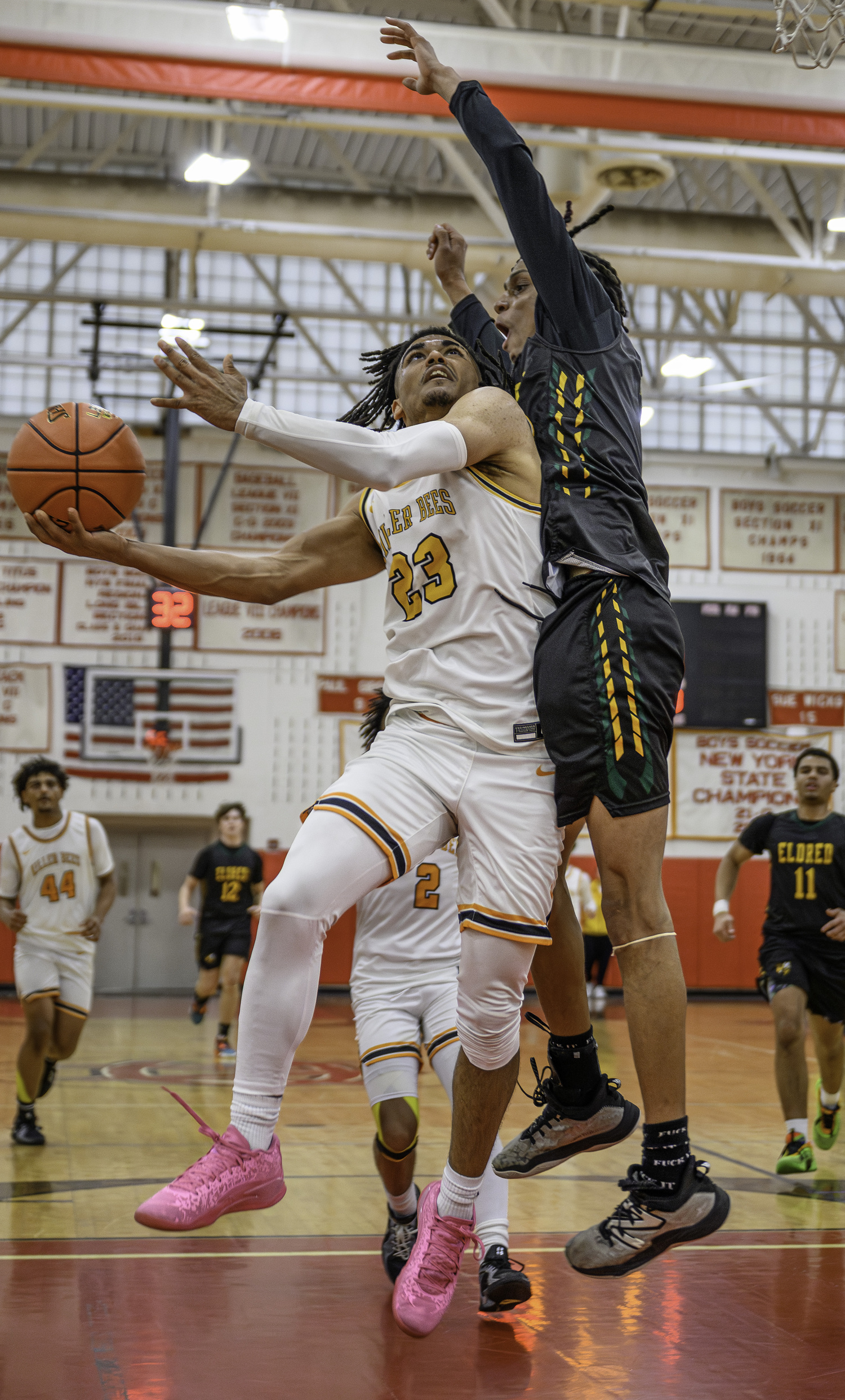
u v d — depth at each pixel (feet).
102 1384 9.65
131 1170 18.12
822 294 44.75
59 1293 12.17
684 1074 7.97
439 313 51.34
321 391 55.83
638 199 55.11
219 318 55.26
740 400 53.93
